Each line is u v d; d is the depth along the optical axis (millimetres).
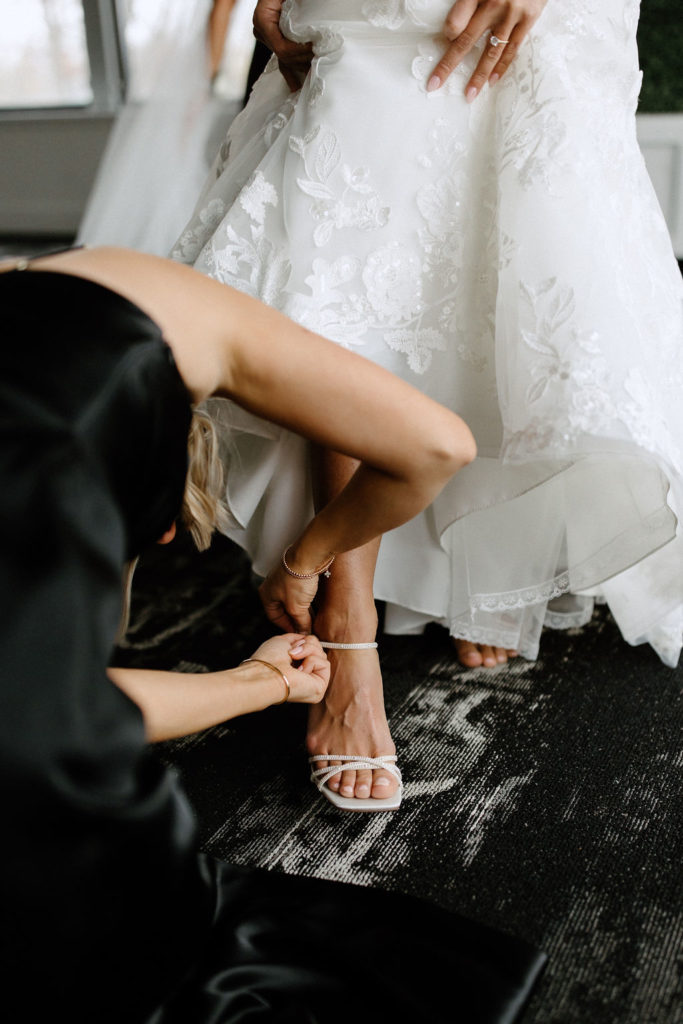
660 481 1049
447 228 1106
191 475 914
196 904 708
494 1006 701
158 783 636
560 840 943
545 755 1089
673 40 3891
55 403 585
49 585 568
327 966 746
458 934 769
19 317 614
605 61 1137
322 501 1116
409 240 1093
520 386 1009
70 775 564
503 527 1214
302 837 968
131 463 639
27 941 573
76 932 590
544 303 1001
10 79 5699
